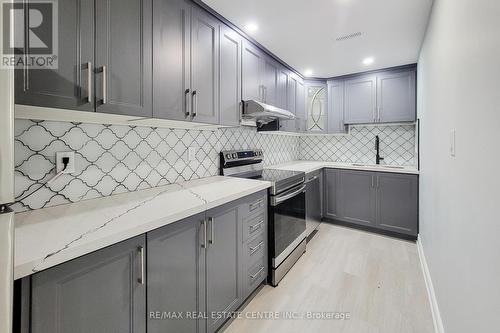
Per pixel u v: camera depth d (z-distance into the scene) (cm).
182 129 193
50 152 119
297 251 238
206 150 216
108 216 106
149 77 128
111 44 110
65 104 95
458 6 113
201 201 132
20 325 66
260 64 237
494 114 73
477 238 87
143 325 99
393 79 305
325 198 344
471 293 93
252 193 174
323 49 247
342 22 194
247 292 170
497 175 71
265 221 192
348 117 338
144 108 125
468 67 99
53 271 72
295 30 206
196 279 126
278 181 200
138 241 96
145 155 165
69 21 96
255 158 263
